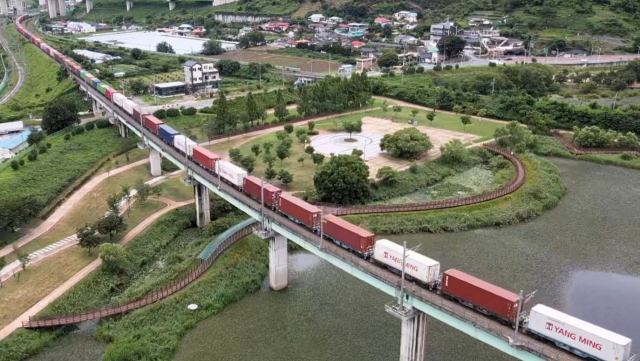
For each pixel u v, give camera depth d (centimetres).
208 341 6334
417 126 15312
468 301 5044
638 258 8538
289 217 7106
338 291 7425
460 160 12438
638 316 6938
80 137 13538
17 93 19650
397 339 6344
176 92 18375
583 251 8750
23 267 7525
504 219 9794
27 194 10012
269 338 6378
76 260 7938
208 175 8750
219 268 7725
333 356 6034
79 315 6588
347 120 15675
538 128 15275
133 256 8200
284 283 7500
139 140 13375
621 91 18838
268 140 13688
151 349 6078
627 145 13800
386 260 5828
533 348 4444
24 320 6525
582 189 11544
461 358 5969
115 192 10462
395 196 10825
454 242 9062
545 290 7538
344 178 10050
